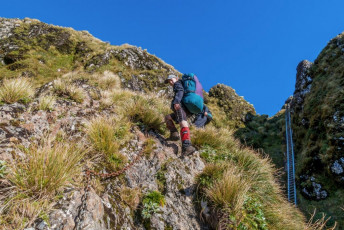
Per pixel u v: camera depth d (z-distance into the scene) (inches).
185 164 141.8
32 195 76.1
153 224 96.6
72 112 156.0
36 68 730.2
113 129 143.0
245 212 106.3
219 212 105.7
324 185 528.4
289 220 121.7
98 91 227.8
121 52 887.7
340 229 430.0
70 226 71.9
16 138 104.3
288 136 872.3
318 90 777.6
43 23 1024.2
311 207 514.9
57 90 188.5
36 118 129.1
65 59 861.2
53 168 81.4
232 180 115.2
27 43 860.0
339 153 519.5
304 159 629.0
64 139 120.6
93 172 104.1
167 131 184.1
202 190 120.1
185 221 104.1
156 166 134.3
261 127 1069.1
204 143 173.6
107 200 95.2
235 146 184.4
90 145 122.5
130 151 137.9
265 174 147.4
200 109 156.3
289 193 585.6
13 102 138.5
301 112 845.2
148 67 888.9
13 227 64.1
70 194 83.0
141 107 183.0
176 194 117.8
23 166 84.6
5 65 743.7
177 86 158.1
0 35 854.5
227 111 1161.4
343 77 679.1
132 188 111.7
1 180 75.0
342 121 561.3
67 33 993.5
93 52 893.2
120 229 87.6
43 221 68.3
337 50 824.9
